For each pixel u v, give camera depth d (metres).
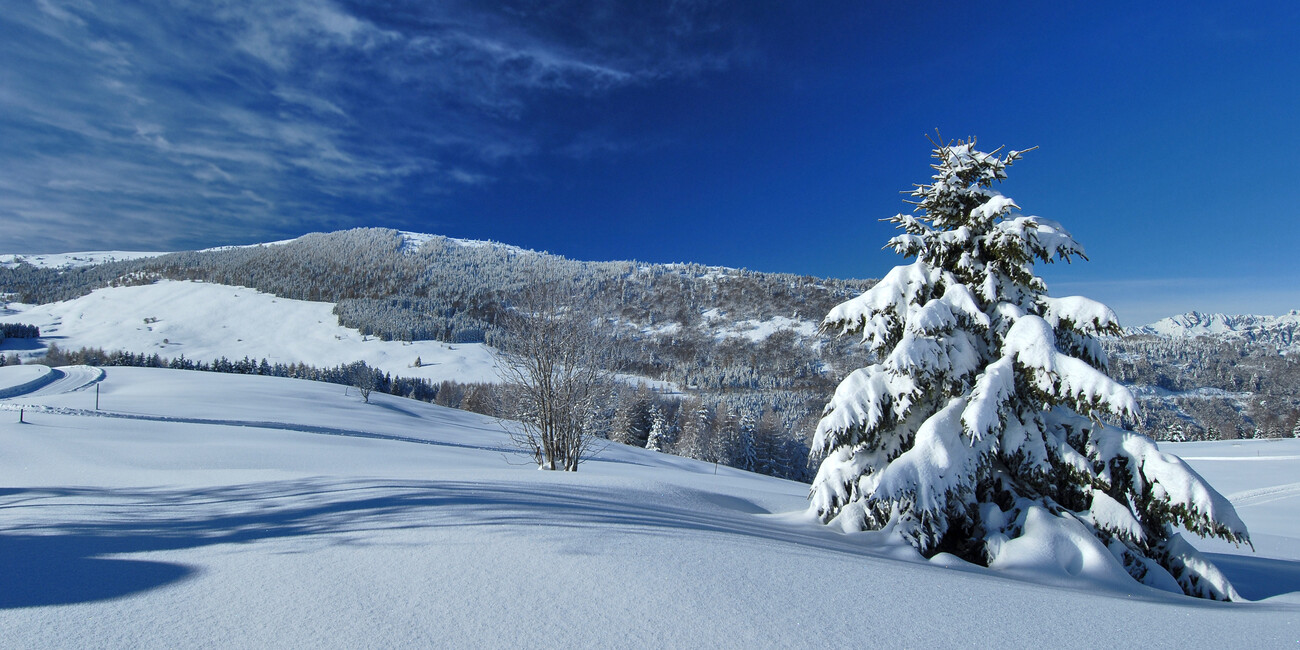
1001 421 5.88
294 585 2.97
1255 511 22.64
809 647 2.47
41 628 2.37
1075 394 5.69
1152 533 5.83
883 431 6.77
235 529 4.47
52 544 3.91
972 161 7.12
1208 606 4.07
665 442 62.59
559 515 4.76
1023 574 5.03
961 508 6.00
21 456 15.79
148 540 4.05
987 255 7.00
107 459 16.02
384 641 2.33
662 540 4.06
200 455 17.78
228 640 2.30
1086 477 5.92
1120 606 3.33
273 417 40.28
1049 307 6.57
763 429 59.88
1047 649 2.57
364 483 7.10
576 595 2.93
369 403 60.22
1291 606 4.36
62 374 64.38
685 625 2.63
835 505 6.70
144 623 2.44
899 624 2.80
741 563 3.63
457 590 2.94
